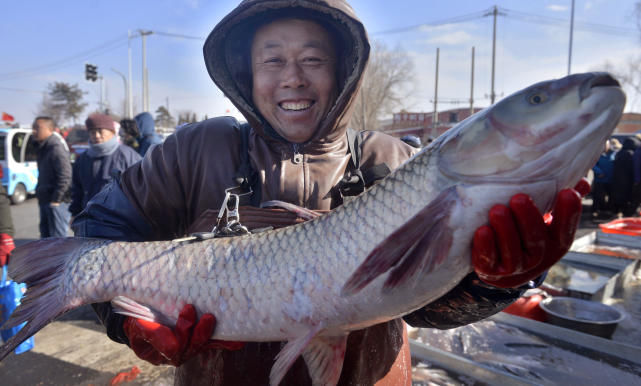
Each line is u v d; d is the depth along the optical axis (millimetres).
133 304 1347
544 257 1001
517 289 1230
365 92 39406
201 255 1364
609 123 1031
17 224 9508
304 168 1453
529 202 977
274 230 1354
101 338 3604
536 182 1069
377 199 1228
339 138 1516
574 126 1036
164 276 1365
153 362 1329
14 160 12500
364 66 1381
